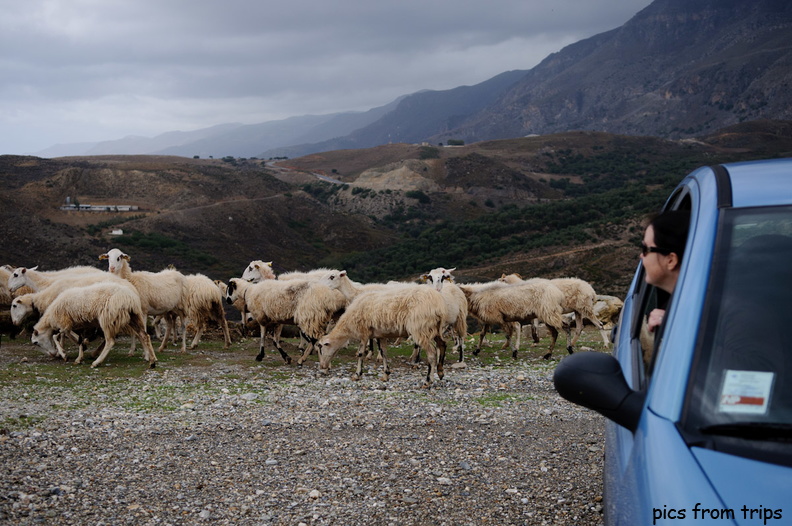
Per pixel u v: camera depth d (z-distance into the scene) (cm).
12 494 532
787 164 257
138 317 1278
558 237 8562
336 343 1195
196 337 1544
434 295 1101
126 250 10712
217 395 1011
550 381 1142
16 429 763
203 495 541
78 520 484
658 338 246
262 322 1368
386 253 10312
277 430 769
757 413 184
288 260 13038
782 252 215
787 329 197
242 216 14088
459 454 655
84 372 1211
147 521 484
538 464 614
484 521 474
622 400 221
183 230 12731
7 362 1308
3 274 1686
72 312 1257
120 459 645
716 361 197
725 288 211
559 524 462
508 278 1833
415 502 517
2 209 10656
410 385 1112
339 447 688
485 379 1170
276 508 511
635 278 469
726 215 231
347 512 499
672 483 174
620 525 207
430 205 17888
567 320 1634
